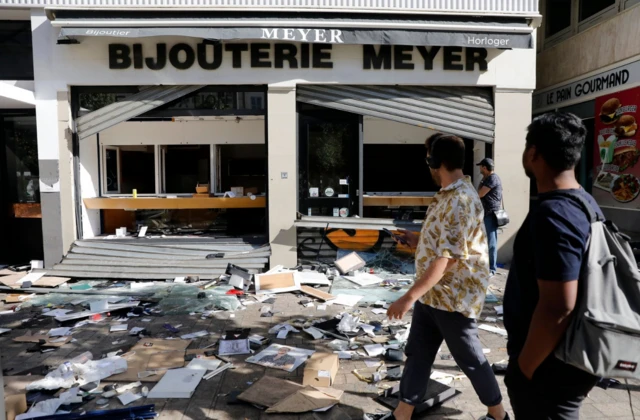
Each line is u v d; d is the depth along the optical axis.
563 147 1.81
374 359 4.17
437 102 7.79
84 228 8.27
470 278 2.69
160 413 3.25
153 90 7.59
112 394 3.50
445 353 4.29
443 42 7.20
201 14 7.20
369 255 7.70
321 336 4.71
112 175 9.70
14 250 8.62
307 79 7.55
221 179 10.15
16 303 6.08
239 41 7.45
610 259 1.69
